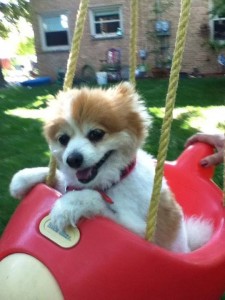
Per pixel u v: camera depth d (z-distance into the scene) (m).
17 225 0.34
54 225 0.32
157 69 2.59
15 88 2.29
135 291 0.30
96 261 0.31
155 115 1.27
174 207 0.41
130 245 0.30
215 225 0.44
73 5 2.75
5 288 0.32
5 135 1.16
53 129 0.37
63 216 0.32
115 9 2.67
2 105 1.65
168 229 0.40
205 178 0.50
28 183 0.40
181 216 0.43
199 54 2.57
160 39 2.59
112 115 0.36
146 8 2.58
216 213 0.45
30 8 2.02
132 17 0.43
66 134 0.37
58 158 0.38
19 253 0.33
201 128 1.14
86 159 0.35
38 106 1.61
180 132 1.09
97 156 0.35
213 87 1.92
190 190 0.49
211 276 0.34
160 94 1.75
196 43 2.56
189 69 2.60
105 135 0.36
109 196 0.37
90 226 0.32
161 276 0.31
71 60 0.37
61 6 2.76
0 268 0.33
